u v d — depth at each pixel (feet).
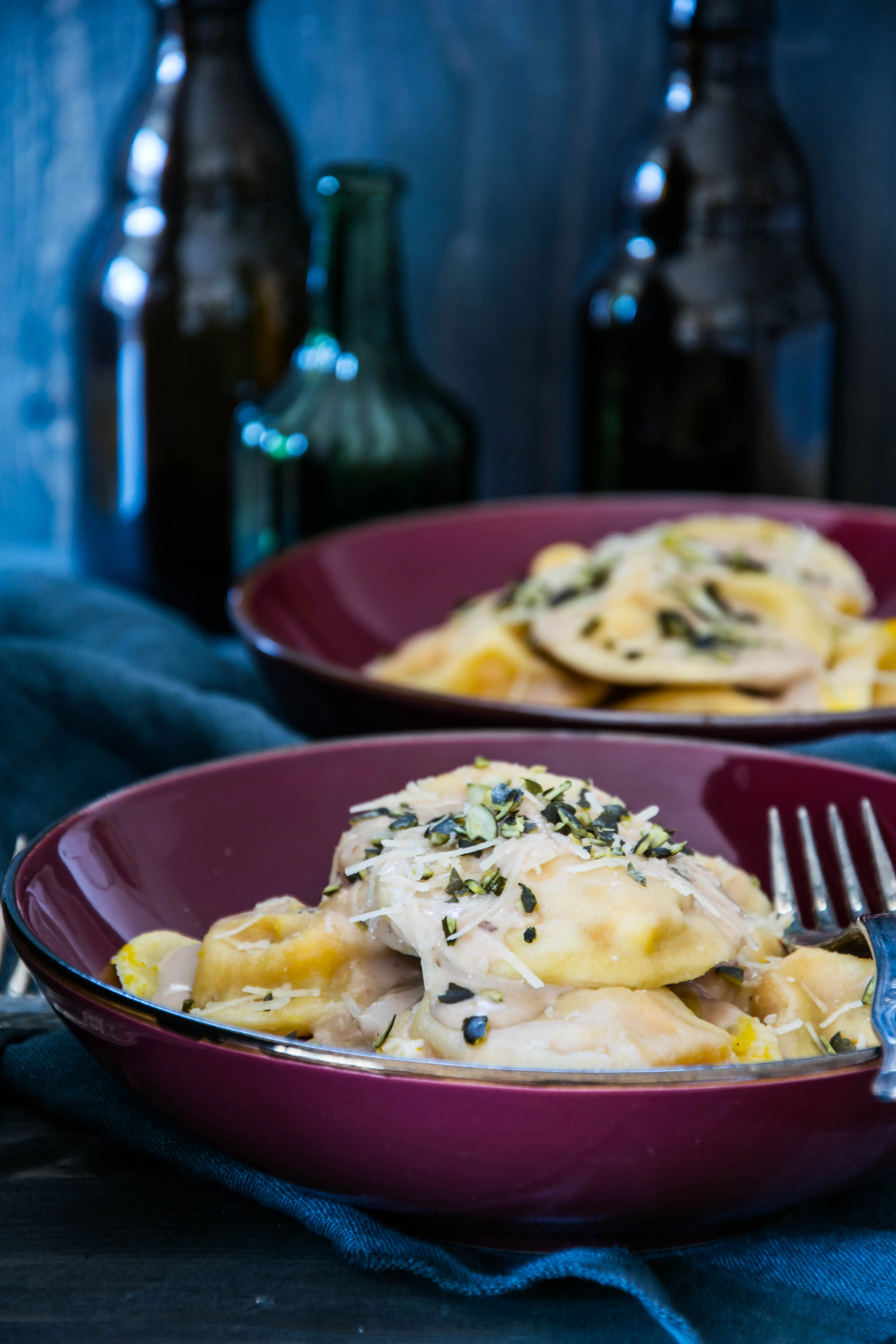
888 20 3.24
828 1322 1.72
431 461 2.95
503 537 2.85
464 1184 1.63
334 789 2.22
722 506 2.86
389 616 2.78
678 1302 1.73
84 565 3.18
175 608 3.11
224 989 1.96
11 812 2.50
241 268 3.05
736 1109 1.55
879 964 1.73
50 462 3.58
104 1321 1.70
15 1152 2.05
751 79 2.97
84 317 3.11
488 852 1.87
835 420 3.03
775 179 2.96
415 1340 1.68
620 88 3.33
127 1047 1.70
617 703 2.49
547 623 2.52
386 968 1.94
